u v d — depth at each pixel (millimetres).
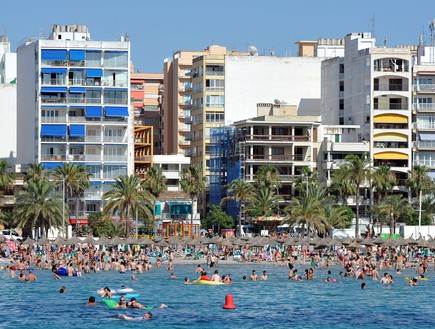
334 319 138250
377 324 134375
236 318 137500
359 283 186500
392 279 188000
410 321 137125
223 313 142125
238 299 158750
